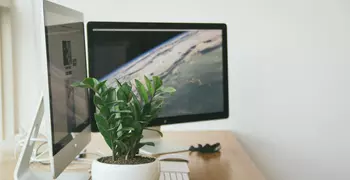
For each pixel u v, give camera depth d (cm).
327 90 243
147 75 173
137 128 114
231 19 238
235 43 239
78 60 151
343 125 245
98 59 166
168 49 176
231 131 242
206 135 222
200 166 160
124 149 116
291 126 244
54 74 121
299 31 240
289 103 243
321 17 239
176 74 178
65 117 129
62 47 131
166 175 143
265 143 244
